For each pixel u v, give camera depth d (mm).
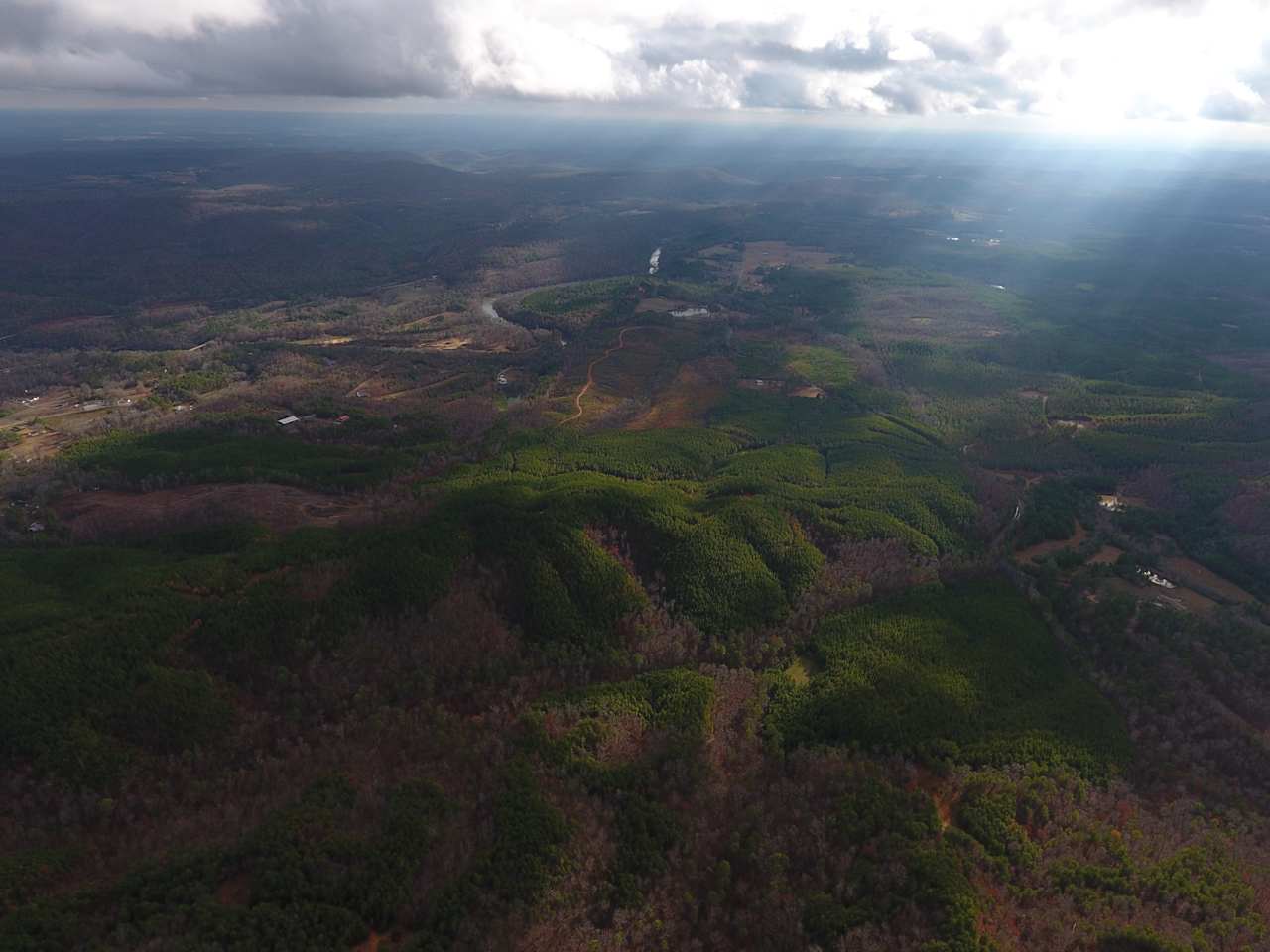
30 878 78875
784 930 78062
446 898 79000
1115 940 76750
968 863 84375
